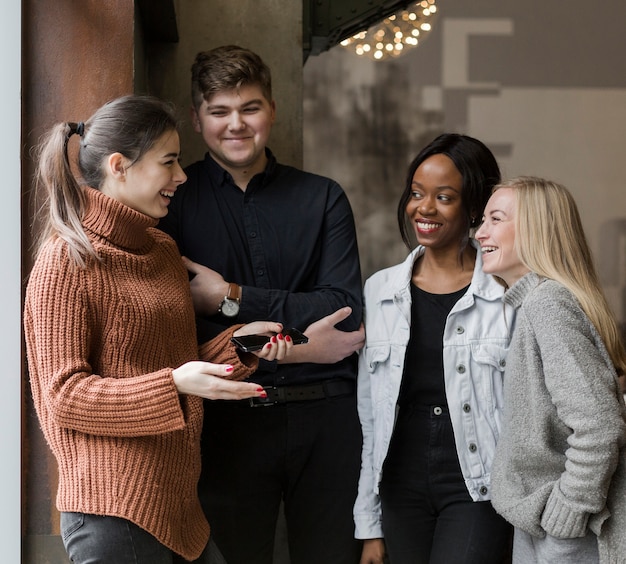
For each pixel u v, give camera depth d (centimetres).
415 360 249
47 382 185
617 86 804
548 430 211
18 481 242
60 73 248
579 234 225
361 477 262
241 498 267
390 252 779
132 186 201
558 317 208
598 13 799
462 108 793
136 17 280
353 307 266
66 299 188
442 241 250
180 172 209
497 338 244
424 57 788
